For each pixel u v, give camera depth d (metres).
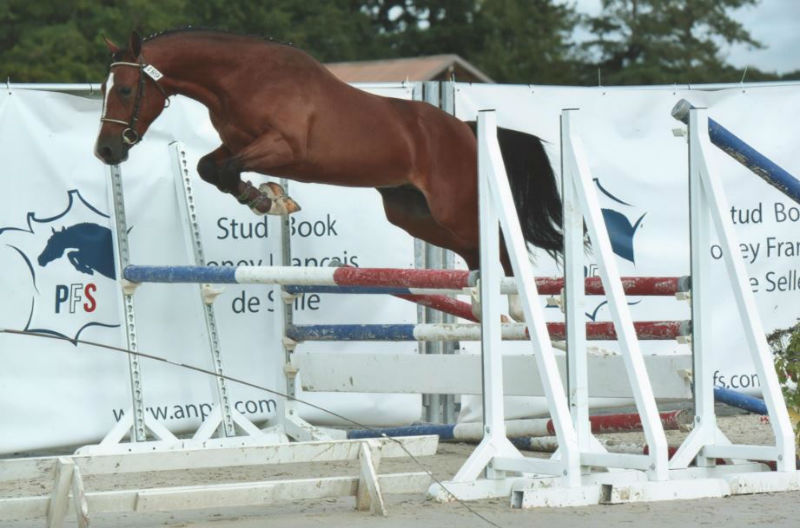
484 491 8.86
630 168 13.44
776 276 13.88
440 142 11.56
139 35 10.60
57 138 11.70
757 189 13.83
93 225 11.83
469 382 10.63
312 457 8.38
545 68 74.06
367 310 12.99
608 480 9.12
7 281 11.43
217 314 12.37
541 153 11.90
